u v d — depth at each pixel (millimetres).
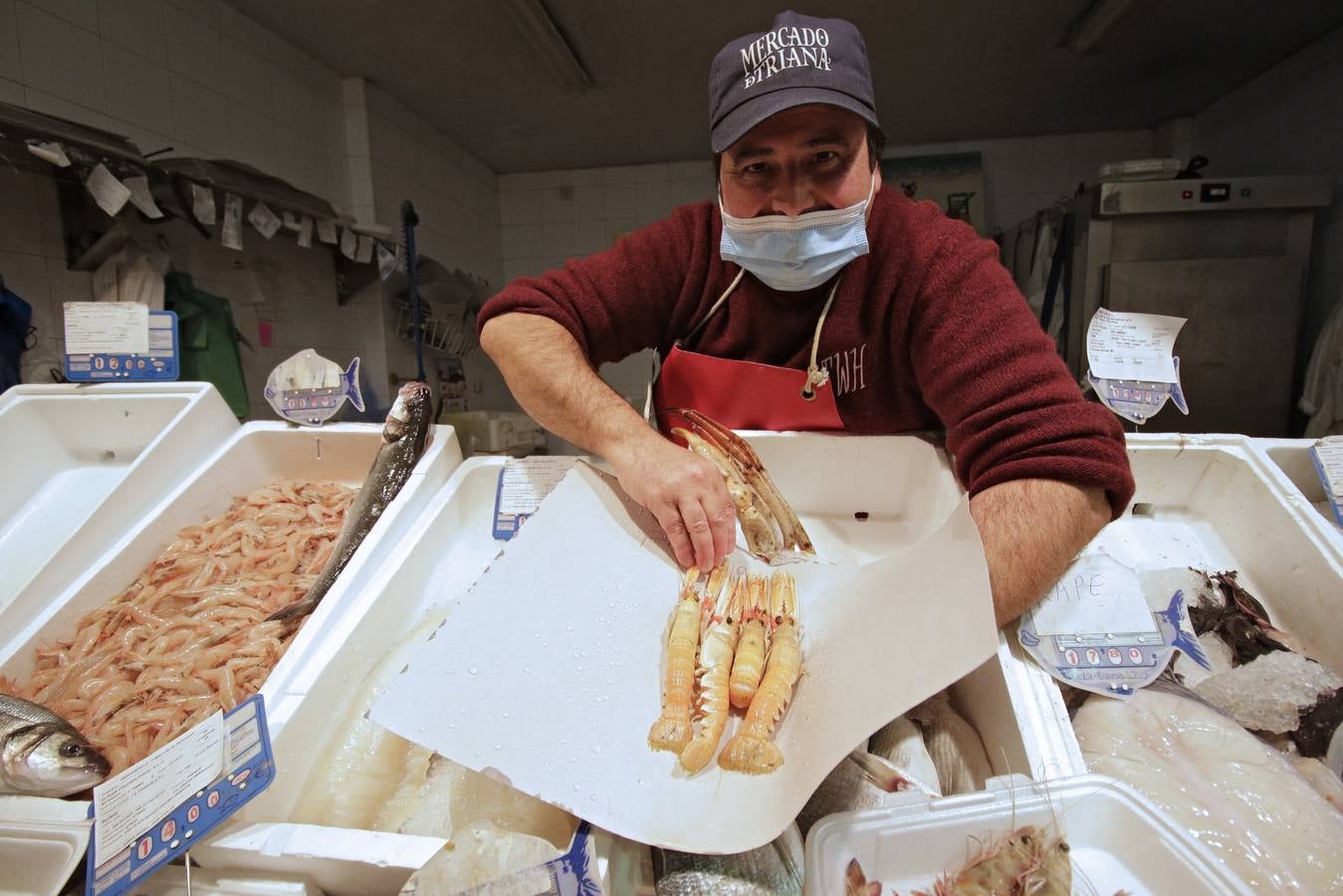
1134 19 2475
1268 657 734
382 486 983
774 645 660
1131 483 707
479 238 4074
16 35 1742
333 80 2951
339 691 726
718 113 954
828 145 880
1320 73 2656
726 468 918
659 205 4172
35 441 1150
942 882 469
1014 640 688
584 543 762
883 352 1015
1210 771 586
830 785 570
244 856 518
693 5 2410
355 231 2820
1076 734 641
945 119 3518
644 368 4172
